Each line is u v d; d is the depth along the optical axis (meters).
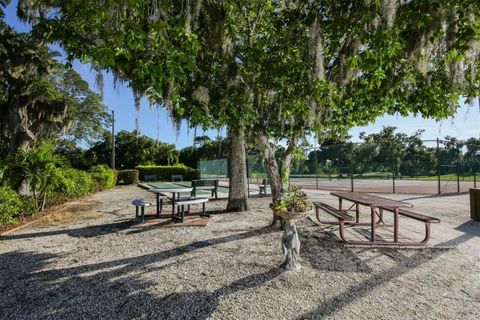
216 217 6.74
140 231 5.47
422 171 14.61
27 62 10.89
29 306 2.56
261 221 6.18
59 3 2.74
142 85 3.21
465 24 2.90
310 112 4.11
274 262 3.61
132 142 35.88
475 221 6.18
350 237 4.76
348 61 3.43
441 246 4.20
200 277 3.18
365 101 4.80
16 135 11.42
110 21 2.53
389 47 3.04
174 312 2.43
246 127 4.65
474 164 12.57
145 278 3.18
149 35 2.87
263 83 4.51
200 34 3.80
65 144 23.53
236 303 2.57
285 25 4.38
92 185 13.80
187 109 3.56
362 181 19.16
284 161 5.36
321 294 2.73
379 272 3.26
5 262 3.75
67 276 3.26
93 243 4.68
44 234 5.36
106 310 2.48
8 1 9.54
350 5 3.49
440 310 2.42
